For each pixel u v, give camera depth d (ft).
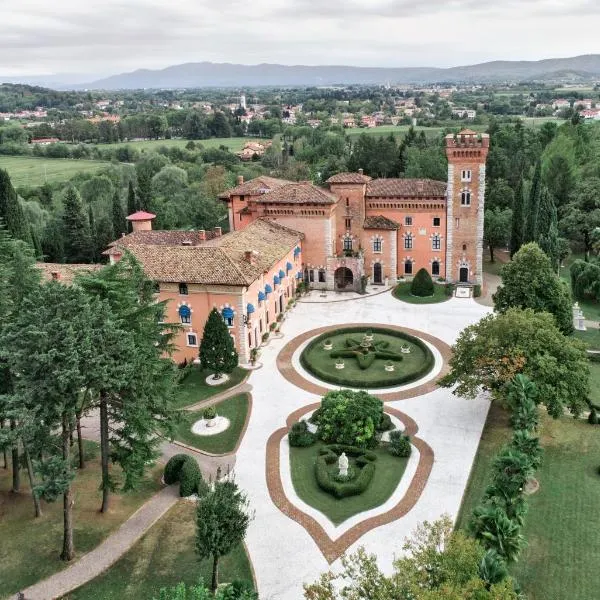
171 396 151.94
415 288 304.09
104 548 136.56
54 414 124.47
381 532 140.05
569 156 440.45
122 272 159.43
